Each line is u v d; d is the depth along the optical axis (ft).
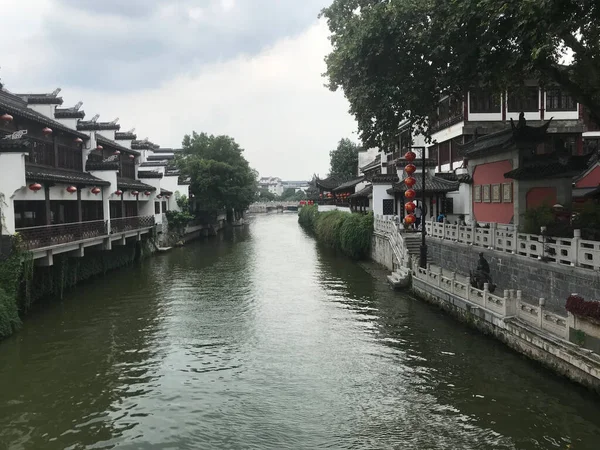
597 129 126.21
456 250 80.69
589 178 92.53
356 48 59.00
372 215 127.24
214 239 203.10
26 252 66.03
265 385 46.39
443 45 53.83
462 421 37.88
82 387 46.42
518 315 51.57
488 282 61.00
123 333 63.41
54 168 93.91
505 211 77.51
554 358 42.88
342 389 44.91
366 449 34.73
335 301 80.12
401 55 60.59
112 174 107.96
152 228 145.89
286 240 196.03
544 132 72.02
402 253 93.81
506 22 49.26
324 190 251.19
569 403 39.06
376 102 63.26
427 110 65.87
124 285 96.32
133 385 46.85
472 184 91.45
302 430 37.83
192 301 81.97
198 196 205.16
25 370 50.60
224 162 223.10
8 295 63.57
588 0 42.52
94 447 35.99
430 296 73.92
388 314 70.08
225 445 35.99
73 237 83.05
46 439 37.06
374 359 52.19
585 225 56.95
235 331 64.08
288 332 63.21
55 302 80.53
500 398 40.88
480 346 53.21
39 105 102.89
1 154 65.00
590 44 57.72
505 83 67.41
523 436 35.22
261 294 87.40
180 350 56.70
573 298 41.93
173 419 40.01
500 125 122.01
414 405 41.04
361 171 240.32
